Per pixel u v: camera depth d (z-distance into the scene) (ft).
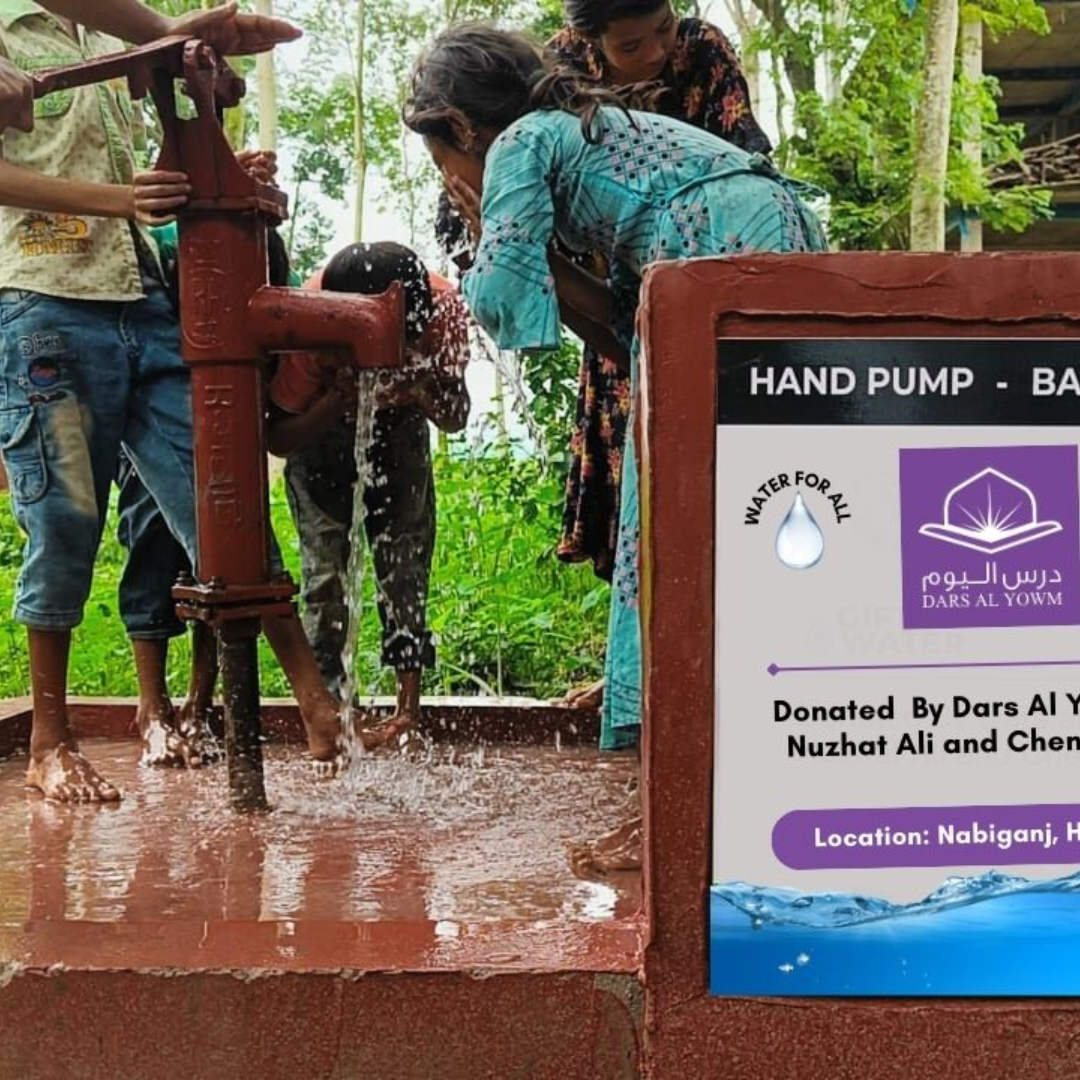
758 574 5.55
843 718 5.58
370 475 11.18
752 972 5.65
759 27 39.50
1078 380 5.56
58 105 9.73
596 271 9.60
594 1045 5.78
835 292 5.49
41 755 9.81
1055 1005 5.63
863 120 37.42
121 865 7.78
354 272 10.18
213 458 8.64
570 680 19.70
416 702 11.62
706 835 5.61
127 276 9.72
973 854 5.61
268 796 9.60
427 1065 5.80
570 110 7.89
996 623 5.59
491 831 8.66
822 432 5.53
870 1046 5.64
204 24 9.65
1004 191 42.06
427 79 8.45
